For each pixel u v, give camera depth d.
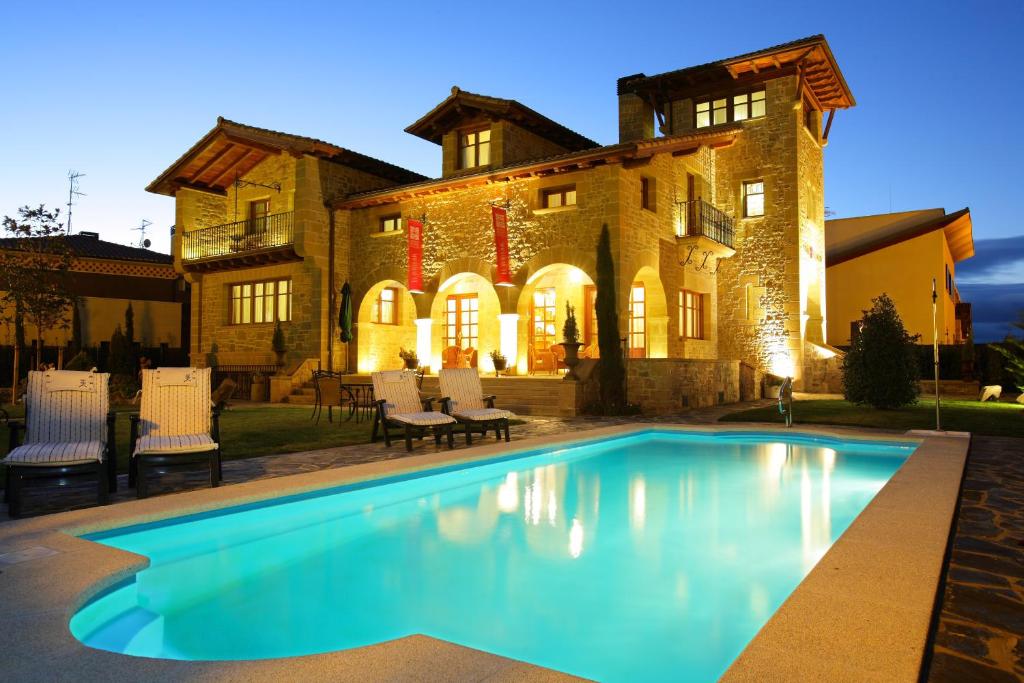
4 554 3.87
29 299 18.92
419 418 8.88
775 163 20.22
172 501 5.18
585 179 16.33
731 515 5.97
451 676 2.44
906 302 24.55
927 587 3.29
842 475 7.83
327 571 4.47
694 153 18.44
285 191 20.70
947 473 6.28
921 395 19.95
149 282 27.91
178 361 26.11
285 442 9.50
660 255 17.61
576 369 14.97
